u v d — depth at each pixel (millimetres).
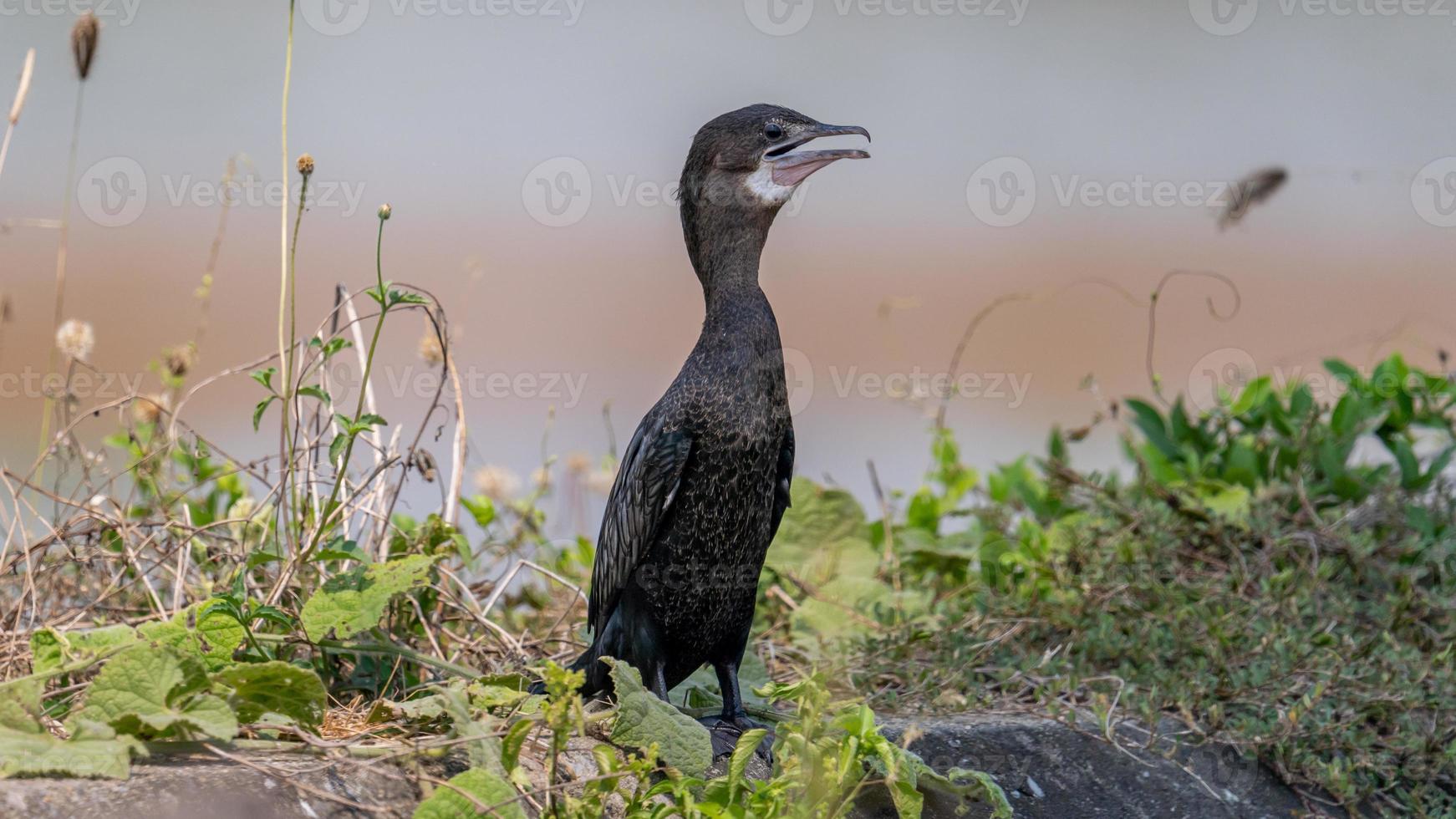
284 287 8898
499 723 7059
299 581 8688
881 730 8430
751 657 9602
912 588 11547
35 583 9242
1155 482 11750
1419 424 12133
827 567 11594
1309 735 8742
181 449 10180
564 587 11406
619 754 7539
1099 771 8500
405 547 9406
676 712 7270
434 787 6523
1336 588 10391
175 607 8734
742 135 8352
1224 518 11055
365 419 8172
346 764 6477
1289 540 10766
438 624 9180
